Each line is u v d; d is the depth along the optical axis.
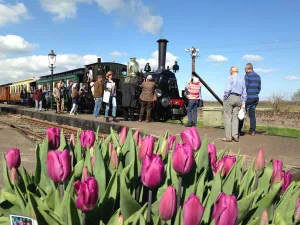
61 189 1.92
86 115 19.06
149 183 1.64
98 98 15.97
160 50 19.03
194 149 1.99
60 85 21.80
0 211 2.12
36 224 1.82
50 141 2.35
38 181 2.29
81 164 2.26
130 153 2.39
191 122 12.52
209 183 2.10
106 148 2.52
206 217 1.78
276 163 2.29
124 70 21.25
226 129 8.79
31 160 6.58
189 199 1.38
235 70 8.61
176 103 16.89
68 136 12.38
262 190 2.31
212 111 12.72
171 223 1.81
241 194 2.19
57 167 1.75
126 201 1.78
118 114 20.27
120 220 1.55
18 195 1.95
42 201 1.88
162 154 2.36
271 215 2.00
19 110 28.25
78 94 20.84
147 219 1.74
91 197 1.49
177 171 1.70
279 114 21.06
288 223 1.98
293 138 9.34
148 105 14.40
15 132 11.98
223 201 1.42
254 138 9.36
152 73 18.59
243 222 1.96
